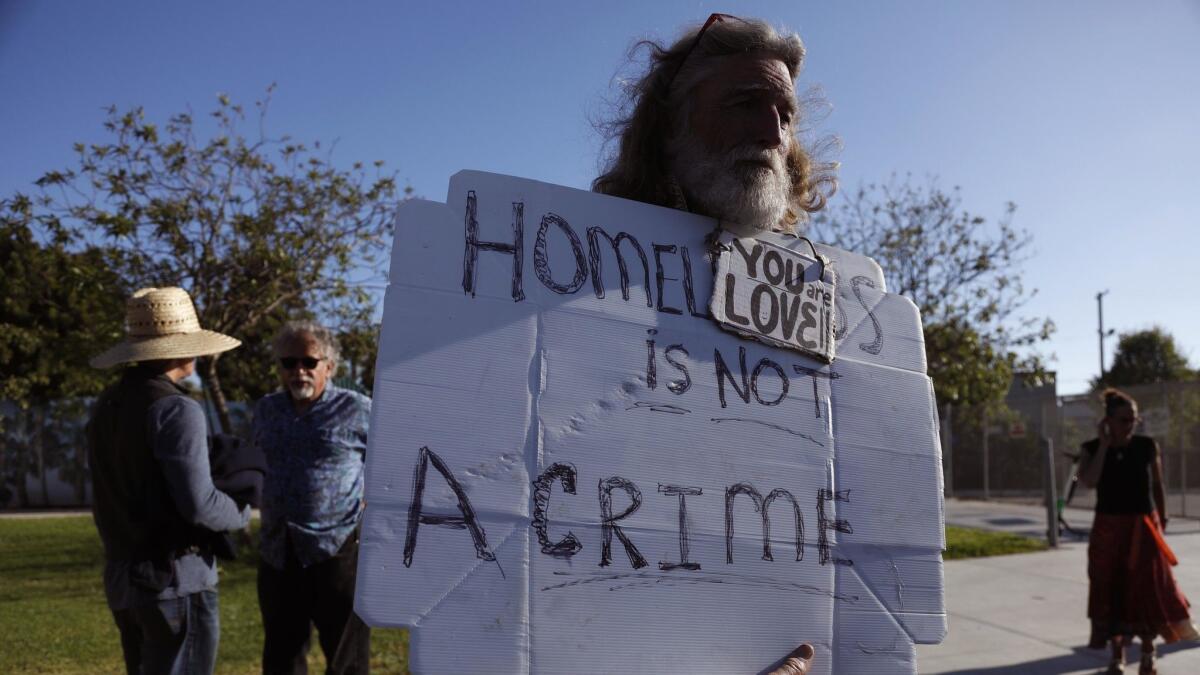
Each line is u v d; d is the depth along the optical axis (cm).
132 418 304
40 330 1244
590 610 128
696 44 166
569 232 142
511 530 126
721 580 138
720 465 142
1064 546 1048
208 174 888
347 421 378
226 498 314
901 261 1270
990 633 631
